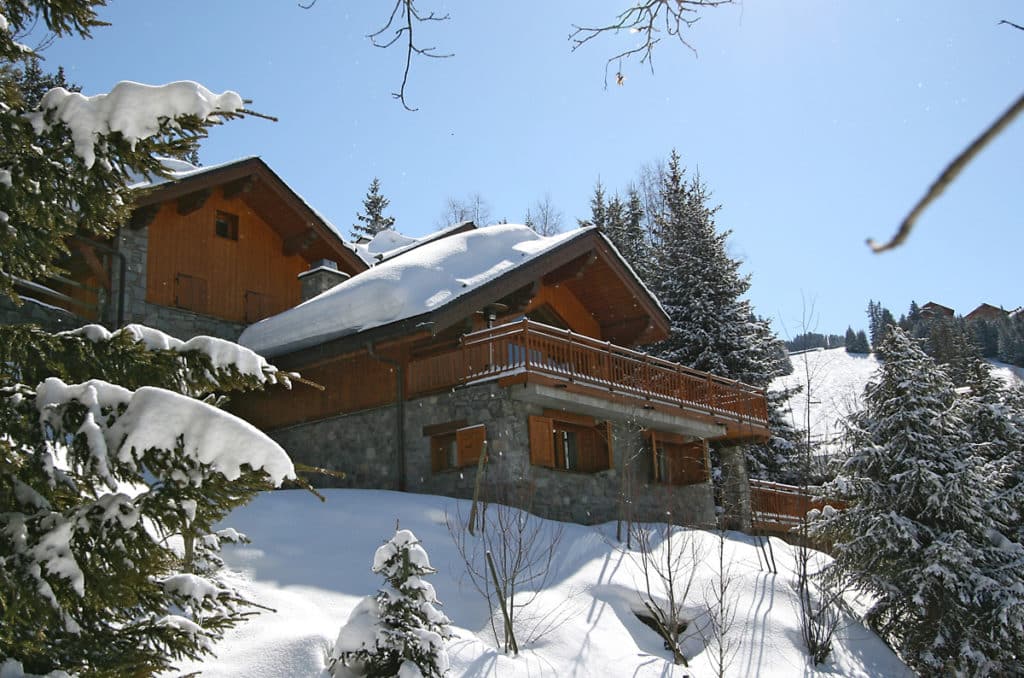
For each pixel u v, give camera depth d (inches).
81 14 188.4
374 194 1956.2
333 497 554.6
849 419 653.3
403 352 665.0
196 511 167.0
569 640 414.9
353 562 448.8
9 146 172.2
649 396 683.4
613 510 674.2
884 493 600.1
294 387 736.3
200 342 185.9
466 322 658.2
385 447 657.0
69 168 178.1
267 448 159.0
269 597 384.5
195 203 725.3
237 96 176.7
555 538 534.6
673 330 1064.8
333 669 319.6
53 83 689.0
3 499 165.6
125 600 165.6
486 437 598.5
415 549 335.0
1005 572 565.6
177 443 157.3
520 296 708.7
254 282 783.7
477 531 514.3
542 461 615.5
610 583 492.1
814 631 502.6
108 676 163.8
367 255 920.3
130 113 171.8
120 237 680.4
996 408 725.3
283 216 798.5
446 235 957.2
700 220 1139.3
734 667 449.1
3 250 184.2
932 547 558.9
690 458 783.1
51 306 626.5
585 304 836.6
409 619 322.7
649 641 457.1
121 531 159.3
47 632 164.1
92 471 155.0
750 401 820.6
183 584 181.0
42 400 162.7
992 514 602.2
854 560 584.1
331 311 672.4
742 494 824.3
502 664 374.9
